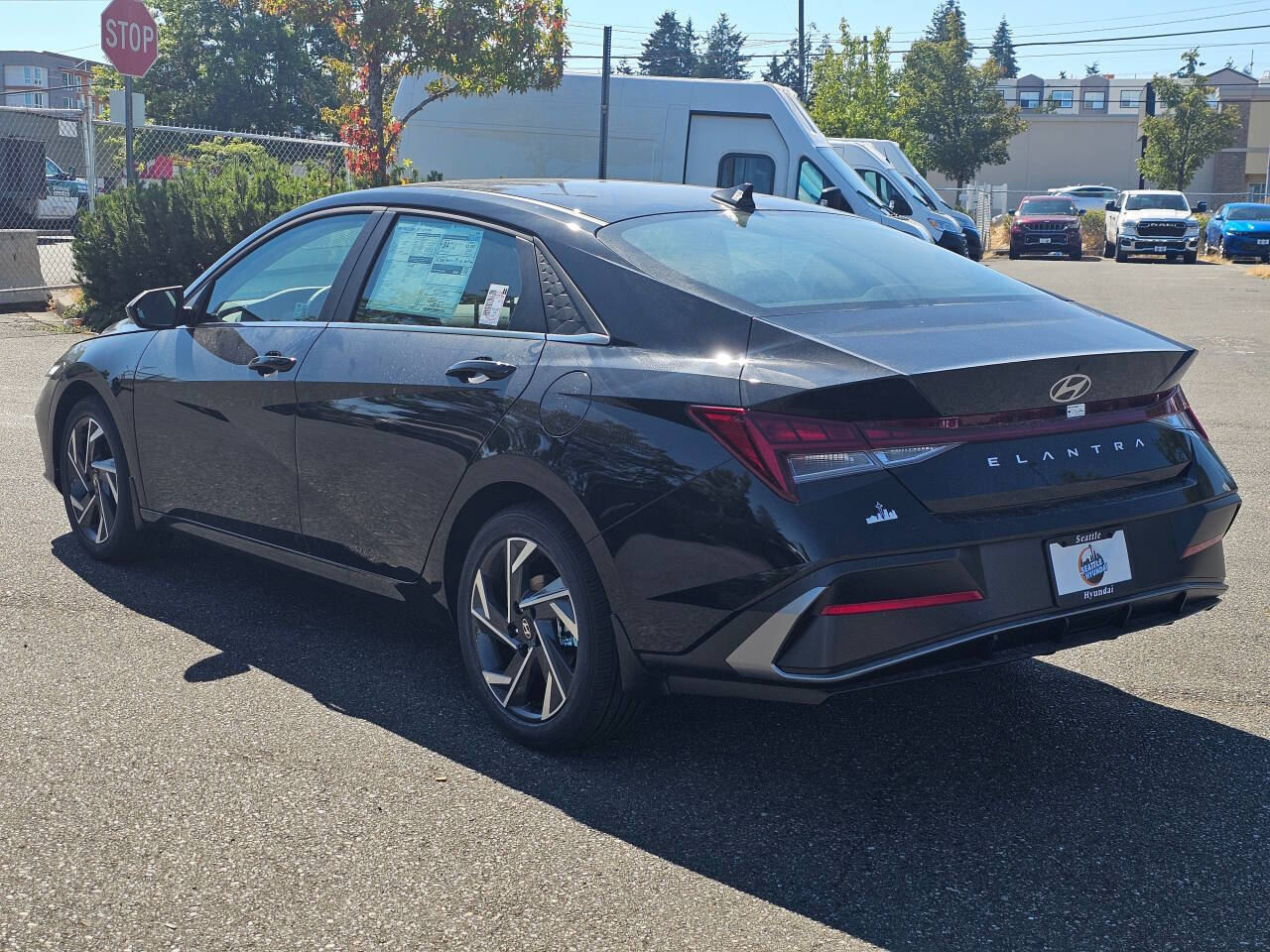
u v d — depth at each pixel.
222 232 12.77
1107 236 37.22
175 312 4.82
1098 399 3.32
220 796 3.29
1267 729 3.84
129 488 5.08
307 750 3.59
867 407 3.01
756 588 3.04
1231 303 18.88
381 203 4.32
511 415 3.56
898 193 17.19
